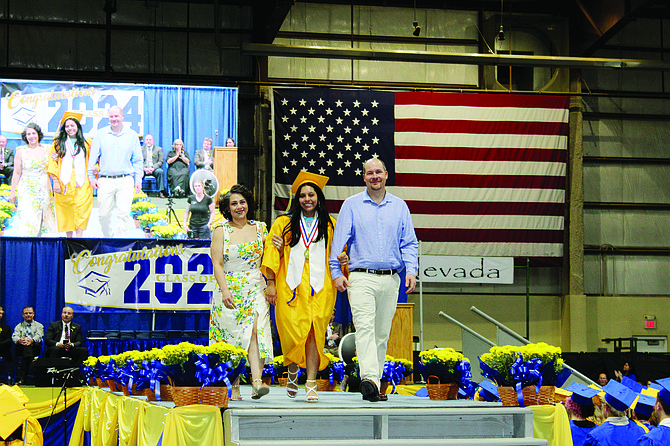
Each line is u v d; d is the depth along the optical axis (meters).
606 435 4.21
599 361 14.09
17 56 14.98
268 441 3.72
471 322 15.80
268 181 15.27
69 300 12.71
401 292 12.84
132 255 12.94
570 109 16.33
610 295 16.52
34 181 13.05
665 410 4.08
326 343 11.68
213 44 15.65
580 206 16.06
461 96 15.17
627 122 16.98
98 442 6.81
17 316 12.76
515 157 15.25
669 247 16.83
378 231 4.61
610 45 17.17
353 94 14.95
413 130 15.01
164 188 13.23
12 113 13.10
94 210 13.08
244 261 4.71
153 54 15.45
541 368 4.32
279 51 13.48
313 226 4.66
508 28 16.45
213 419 3.85
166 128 13.36
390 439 3.92
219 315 4.71
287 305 4.54
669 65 14.19
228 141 13.45
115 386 6.53
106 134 13.23
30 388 9.77
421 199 14.96
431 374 5.43
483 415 4.11
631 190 16.89
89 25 15.27
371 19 16.33
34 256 12.91
